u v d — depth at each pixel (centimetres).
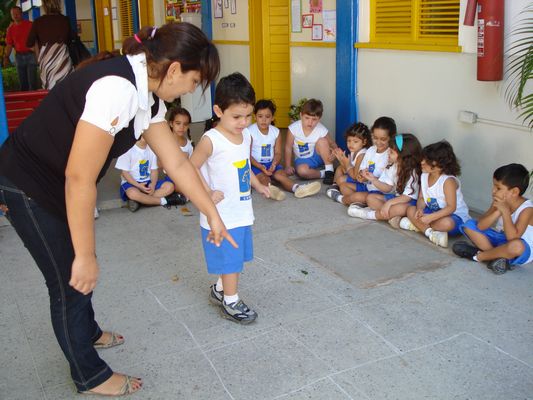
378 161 443
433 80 456
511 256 329
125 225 437
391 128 436
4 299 324
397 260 355
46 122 191
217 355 263
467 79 425
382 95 515
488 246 345
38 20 661
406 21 479
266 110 500
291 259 361
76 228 183
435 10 452
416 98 477
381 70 511
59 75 666
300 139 529
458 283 323
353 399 230
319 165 539
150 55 185
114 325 292
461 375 243
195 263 364
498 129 408
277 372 249
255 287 326
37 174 195
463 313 291
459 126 440
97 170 182
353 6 521
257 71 733
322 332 279
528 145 388
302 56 623
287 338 275
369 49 521
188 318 296
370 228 410
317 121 520
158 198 471
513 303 299
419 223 388
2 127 429
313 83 616
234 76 270
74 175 179
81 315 220
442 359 254
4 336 286
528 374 242
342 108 561
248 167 282
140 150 458
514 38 383
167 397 236
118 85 179
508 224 326
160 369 254
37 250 204
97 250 389
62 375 253
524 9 371
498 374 243
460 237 387
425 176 387
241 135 281
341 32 542
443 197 377
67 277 209
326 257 363
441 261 352
